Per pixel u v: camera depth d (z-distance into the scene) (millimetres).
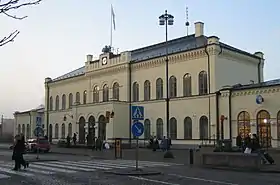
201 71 43031
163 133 46656
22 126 77875
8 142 84500
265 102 36312
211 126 40906
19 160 20766
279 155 30281
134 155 33625
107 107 50438
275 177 16938
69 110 62719
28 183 15062
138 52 56094
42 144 41094
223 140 34406
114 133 49344
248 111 37719
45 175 17938
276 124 35281
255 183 14836
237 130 38531
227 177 16938
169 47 50906
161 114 47094
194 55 43812
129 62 51969
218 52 42125
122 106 50781
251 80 46094
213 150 34188
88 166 22891
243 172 19250
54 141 66250
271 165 21766
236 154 20891
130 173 17984
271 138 35562
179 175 17766
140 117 19125
